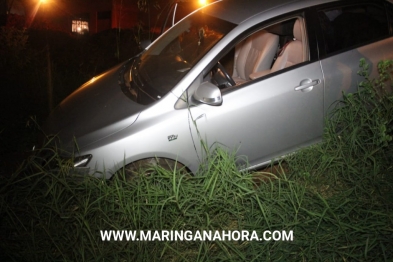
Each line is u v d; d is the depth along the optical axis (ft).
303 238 10.49
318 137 13.75
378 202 11.66
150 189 11.38
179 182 10.85
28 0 56.39
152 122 12.05
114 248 10.54
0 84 21.09
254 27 13.00
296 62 13.74
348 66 13.53
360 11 14.21
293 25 14.32
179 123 12.14
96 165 11.87
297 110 13.15
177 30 14.90
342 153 12.84
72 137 12.37
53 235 10.78
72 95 15.14
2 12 39.14
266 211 11.00
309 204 11.43
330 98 13.42
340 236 10.52
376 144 12.80
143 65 14.46
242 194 11.15
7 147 17.24
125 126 12.06
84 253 10.41
